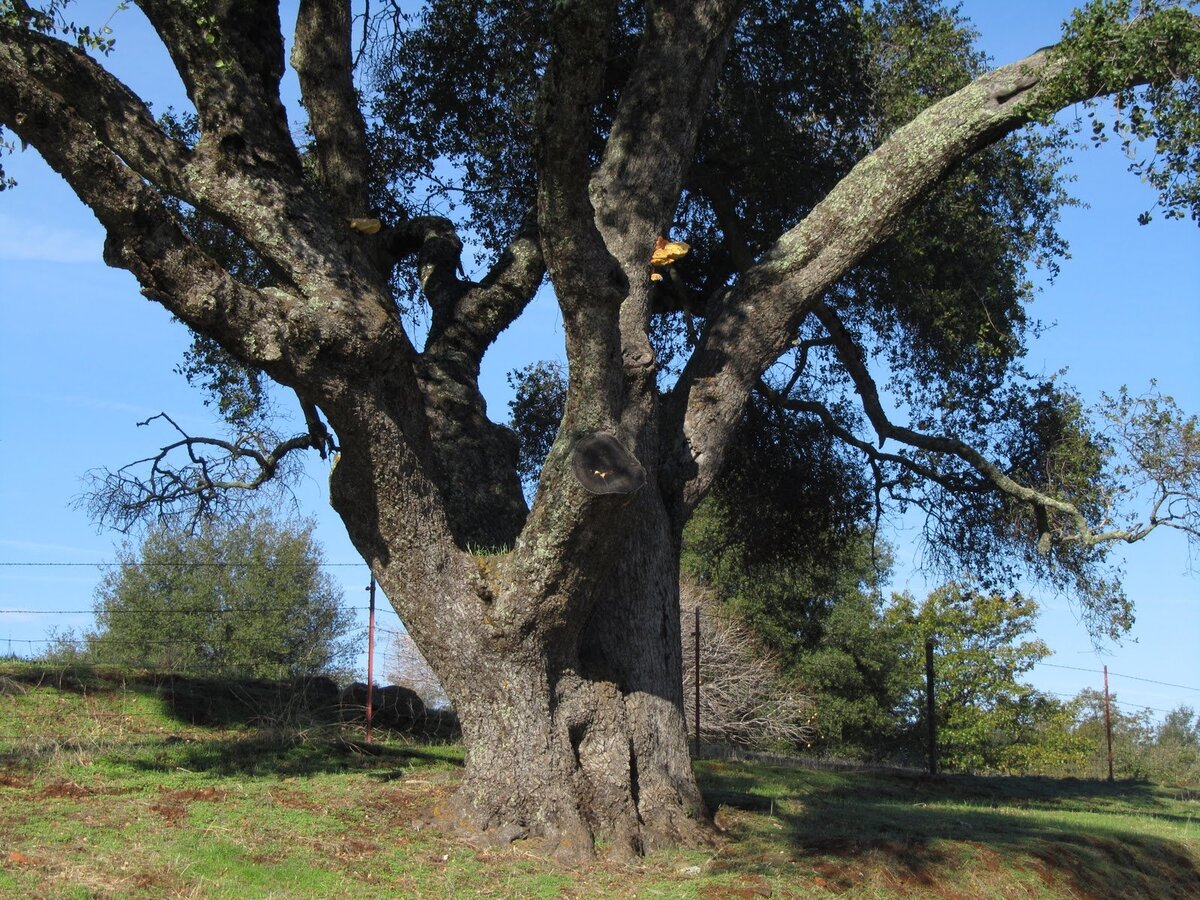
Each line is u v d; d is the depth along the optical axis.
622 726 8.73
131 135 7.96
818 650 31.72
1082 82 9.47
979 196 14.32
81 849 6.77
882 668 32.31
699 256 14.73
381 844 7.64
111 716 11.21
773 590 30.00
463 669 8.31
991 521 15.34
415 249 12.12
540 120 6.93
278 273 8.08
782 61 13.72
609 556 8.10
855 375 13.99
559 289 7.48
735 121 13.71
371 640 11.74
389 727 12.85
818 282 10.24
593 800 8.42
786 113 14.12
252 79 8.27
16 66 6.86
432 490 8.38
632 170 9.54
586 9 6.58
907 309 14.63
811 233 10.24
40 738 9.91
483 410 10.45
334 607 30.06
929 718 16.81
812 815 10.24
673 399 10.14
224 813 7.86
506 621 8.22
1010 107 10.09
